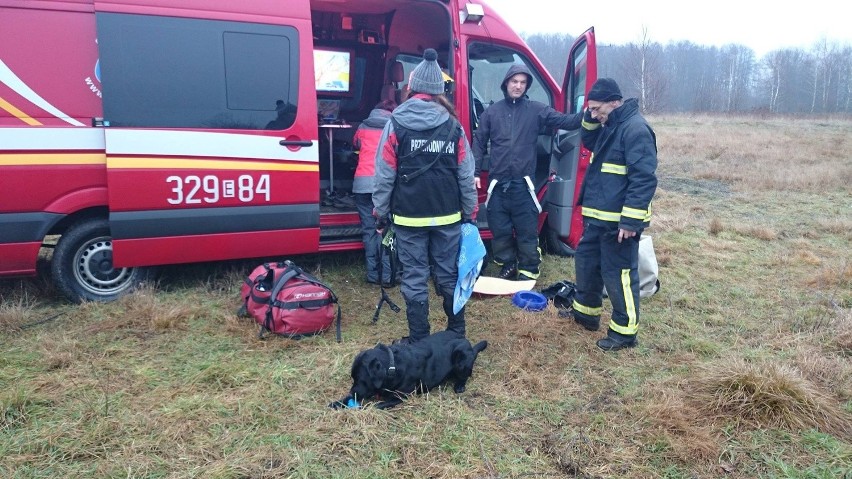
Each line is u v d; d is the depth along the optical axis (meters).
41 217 4.00
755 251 6.59
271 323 3.92
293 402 3.15
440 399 3.22
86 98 4.04
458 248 3.69
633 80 42.47
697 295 5.07
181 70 4.23
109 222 4.16
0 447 2.67
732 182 11.63
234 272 4.99
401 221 3.53
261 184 4.53
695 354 3.92
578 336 4.16
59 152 3.99
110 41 4.01
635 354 3.90
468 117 5.31
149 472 2.55
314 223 4.79
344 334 4.07
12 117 3.86
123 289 4.49
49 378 3.27
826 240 7.21
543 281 5.41
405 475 2.62
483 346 3.69
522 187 5.04
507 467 2.69
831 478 2.66
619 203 3.81
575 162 5.51
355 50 6.61
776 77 59.66
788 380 3.20
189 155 4.28
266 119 4.52
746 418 3.08
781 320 4.52
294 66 4.58
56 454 2.65
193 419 2.96
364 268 5.53
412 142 3.41
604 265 3.93
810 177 11.38
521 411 3.16
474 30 5.31
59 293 4.45
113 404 3.05
